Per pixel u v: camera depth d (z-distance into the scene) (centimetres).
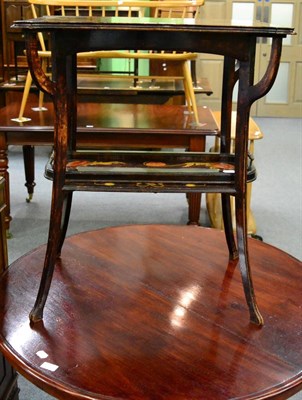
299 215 339
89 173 116
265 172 431
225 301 129
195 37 109
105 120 291
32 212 338
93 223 321
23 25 103
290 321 121
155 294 132
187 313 123
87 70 461
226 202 147
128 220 328
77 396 96
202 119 300
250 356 107
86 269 145
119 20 120
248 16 670
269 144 529
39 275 142
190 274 143
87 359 106
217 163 129
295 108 695
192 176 118
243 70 112
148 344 111
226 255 155
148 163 128
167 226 177
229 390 97
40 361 105
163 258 153
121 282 138
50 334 114
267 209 349
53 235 118
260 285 137
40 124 275
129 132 269
